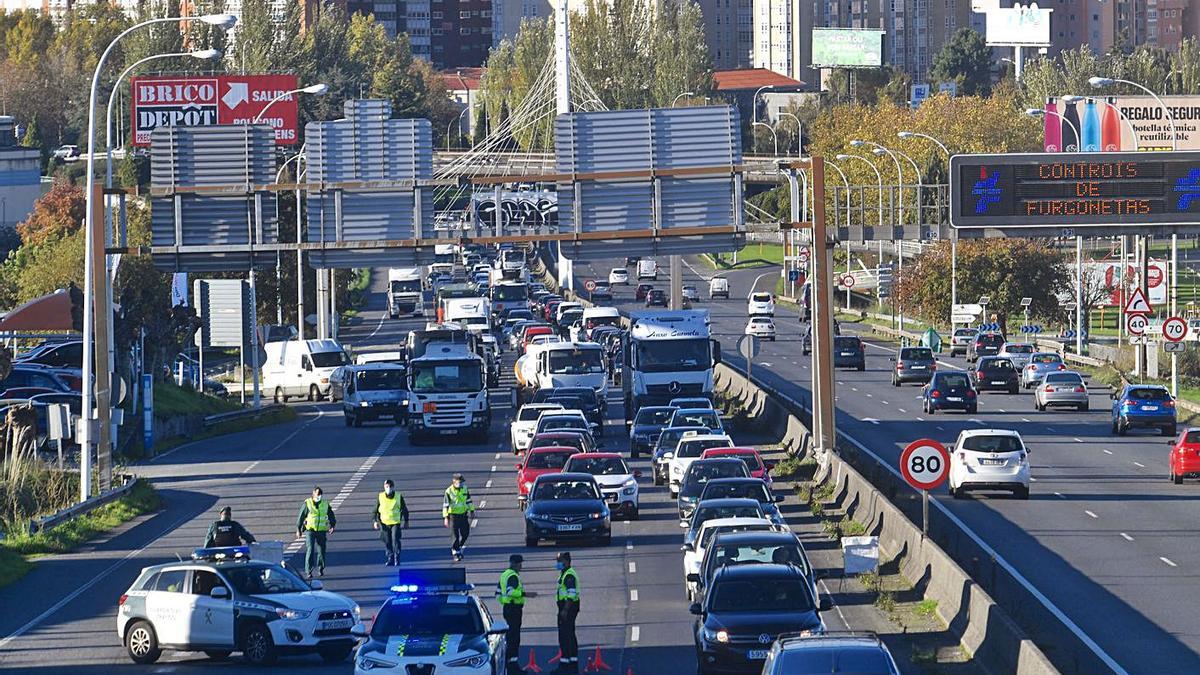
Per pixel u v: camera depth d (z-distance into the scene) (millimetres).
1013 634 64500
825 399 137250
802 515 117188
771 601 67625
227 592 75875
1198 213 136375
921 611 81062
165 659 77938
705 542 85812
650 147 126938
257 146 129500
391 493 100625
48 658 77250
